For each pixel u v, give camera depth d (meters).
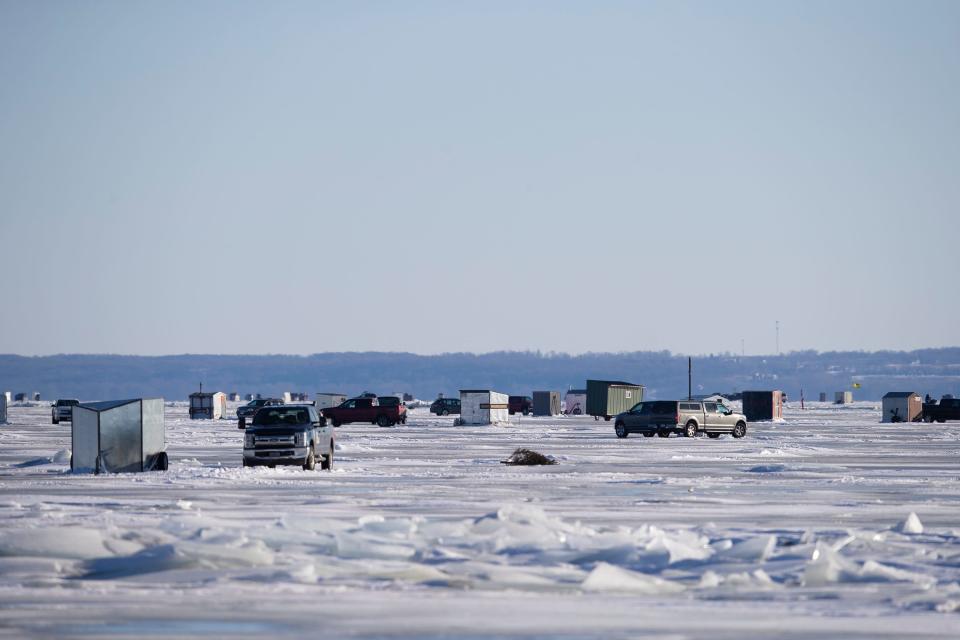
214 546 63.47
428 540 69.75
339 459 165.75
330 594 54.62
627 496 106.62
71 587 56.22
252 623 47.78
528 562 64.50
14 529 76.12
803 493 110.44
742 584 57.91
